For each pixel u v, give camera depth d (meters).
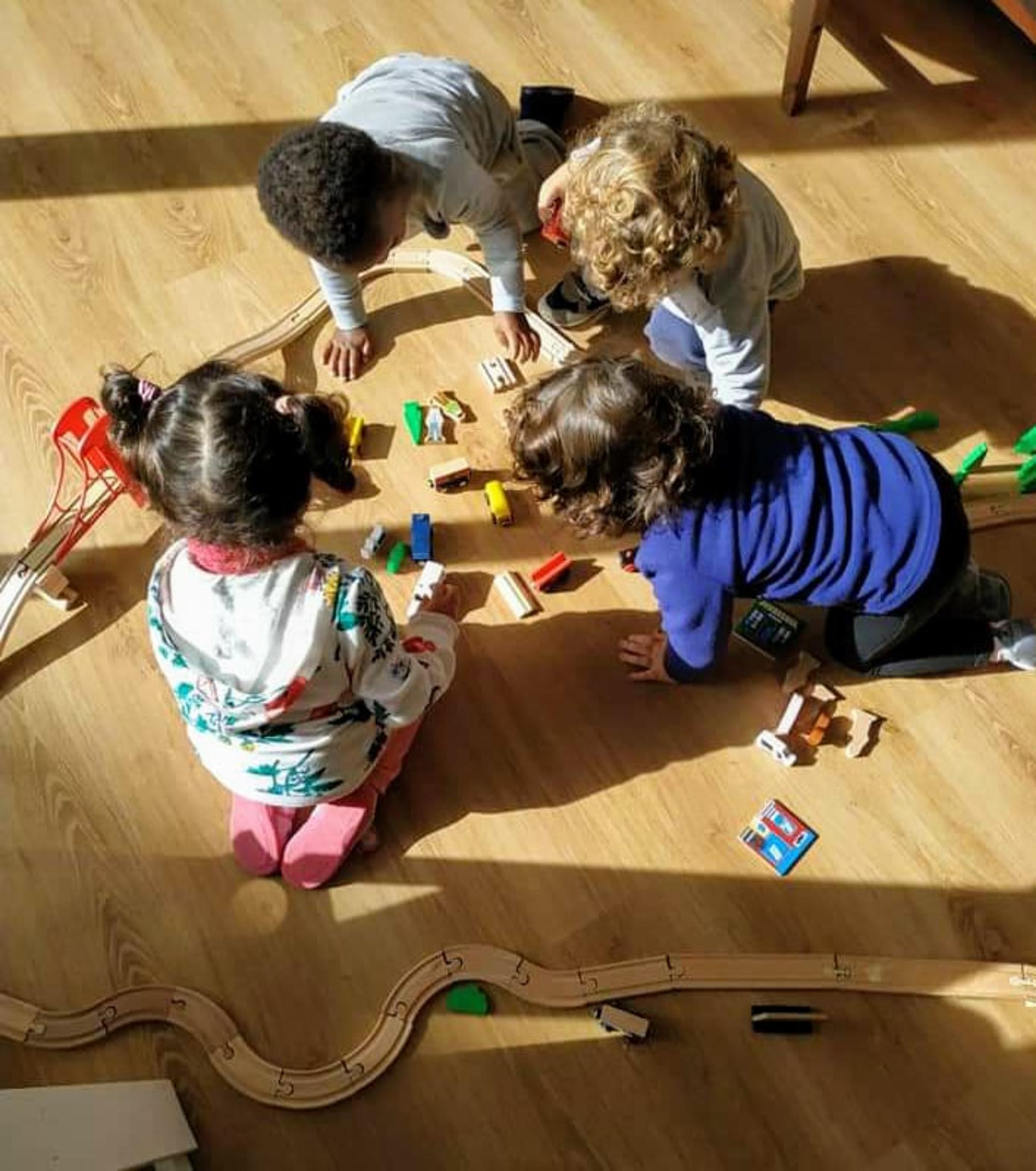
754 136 1.82
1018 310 1.68
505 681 1.46
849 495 1.15
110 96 1.87
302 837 1.35
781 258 1.42
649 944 1.33
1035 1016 1.29
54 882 1.36
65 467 1.56
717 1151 1.24
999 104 1.84
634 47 1.88
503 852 1.38
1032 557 1.52
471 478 1.57
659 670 1.42
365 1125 1.25
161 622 1.11
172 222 1.76
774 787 1.41
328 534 1.54
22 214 1.77
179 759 1.42
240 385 1.02
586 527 1.17
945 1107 1.25
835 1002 1.30
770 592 1.22
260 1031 1.29
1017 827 1.38
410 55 1.51
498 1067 1.28
